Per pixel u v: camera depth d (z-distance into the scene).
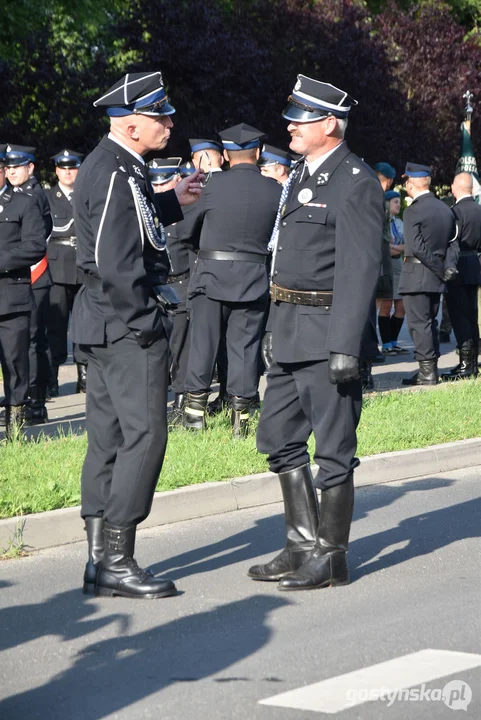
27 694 5.04
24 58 31.22
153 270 6.53
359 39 33.88
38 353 11.93
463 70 37.94
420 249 14.07
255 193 10.41
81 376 14.22
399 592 6.55
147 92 6.45
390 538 7.84
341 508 6.66
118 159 6.43
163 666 5.35
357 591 6.59
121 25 32.94
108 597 6.52
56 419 12.24
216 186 10.44
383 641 5.66
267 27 33.66
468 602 6.34
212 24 32.47
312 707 4.80
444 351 18.81
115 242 6.27
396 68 36.47
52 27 34.31
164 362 6.48
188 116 32.75
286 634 5.80
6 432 10.62
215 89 32.28
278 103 32.38
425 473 10.13
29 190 11.48
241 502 8.82
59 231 13.77
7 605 6.39
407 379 14.70
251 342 10.57
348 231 6.43
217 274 10.40
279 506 8.91
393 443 10.30
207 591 6.62
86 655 5.54
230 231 10.38
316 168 6.62
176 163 11.20
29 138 31.41
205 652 5.54
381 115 34.62
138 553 7.51
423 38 38.09
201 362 10.67
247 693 4.97
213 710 4.79
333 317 6.43
